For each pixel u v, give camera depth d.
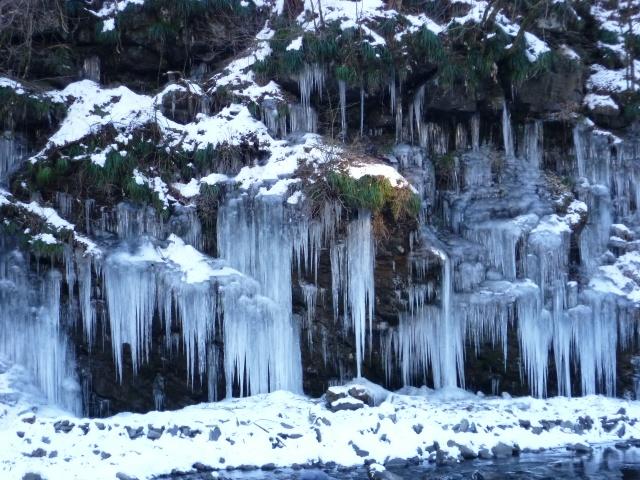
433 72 13.95
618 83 14.88
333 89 13.85
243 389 12.46
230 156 13.20
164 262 12.34
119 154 12.73
